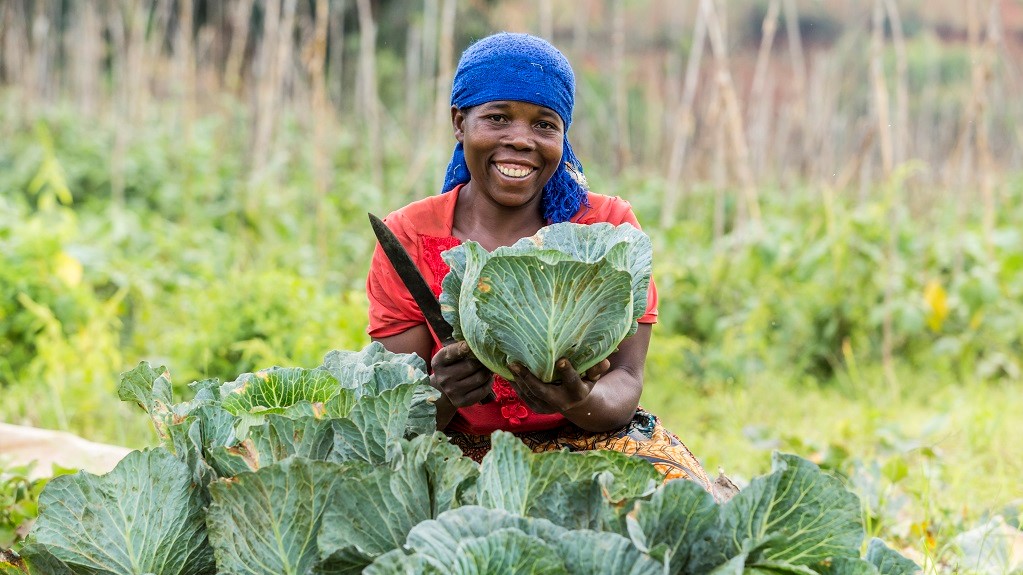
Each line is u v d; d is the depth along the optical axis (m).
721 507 1.87
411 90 11.26
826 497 1.87
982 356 6.90
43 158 10.13
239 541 1.93
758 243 7.04
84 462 4.04
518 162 2.58
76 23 13.59
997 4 6.87
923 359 6.72
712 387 6.15
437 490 1.99
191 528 2.07
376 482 1.91
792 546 1.90
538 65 2.57
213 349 5.41
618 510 1.89
